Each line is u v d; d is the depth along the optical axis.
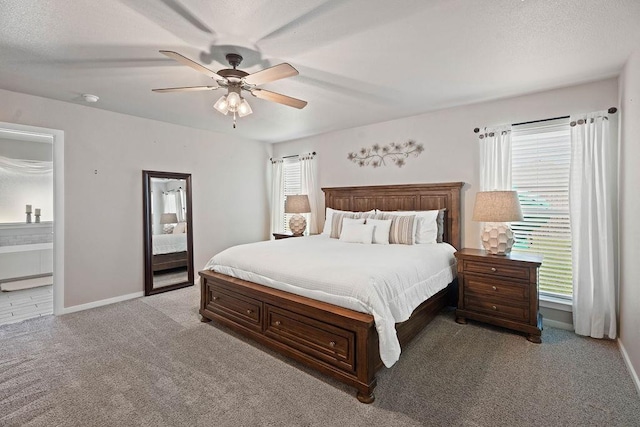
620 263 2.68
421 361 2.40
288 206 5.12
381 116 4.12
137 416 1.80
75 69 2.58
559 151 3.10
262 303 2.63
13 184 5.12
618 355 2.48
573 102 3.02
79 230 3.58
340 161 4.96
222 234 5.16
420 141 4.09
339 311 2.12
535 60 2.46
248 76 2.19
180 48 2.22
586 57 2.40
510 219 2.93
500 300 2.92
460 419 1.77
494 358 2.44
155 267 4.25
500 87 3.05
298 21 1.90
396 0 1.69
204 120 4.29
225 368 2.32
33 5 1.71
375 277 2.22
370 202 4.50
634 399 1.93
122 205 3.95
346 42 2.16
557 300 3.09
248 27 1.96
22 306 3.84
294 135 5.30
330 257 2.80
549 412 1.82
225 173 5.20
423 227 3.68
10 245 5.02
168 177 4.39
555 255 3.13
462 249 3.49
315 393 2.03
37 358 2.46
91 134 3.67
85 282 3.63
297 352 2.35
